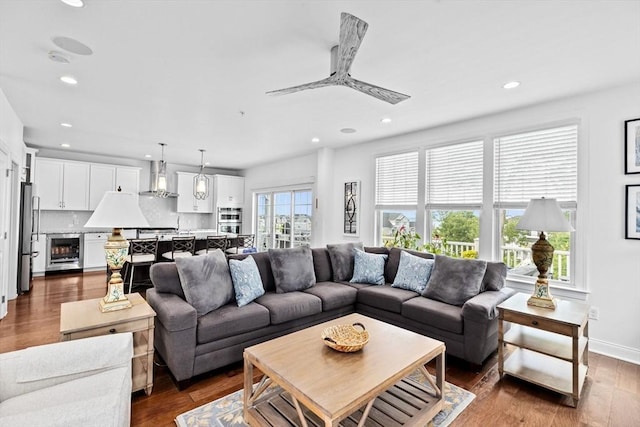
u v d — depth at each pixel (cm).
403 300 321
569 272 323
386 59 247
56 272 617
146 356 226
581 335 245
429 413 189
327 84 227
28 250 480
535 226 255
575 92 308
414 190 464
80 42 229
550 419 205
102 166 666
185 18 200
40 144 571
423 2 181
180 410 210
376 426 173
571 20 197
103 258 662
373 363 181
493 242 377
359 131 461
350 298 352
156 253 491
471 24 202
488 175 381
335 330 221
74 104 357
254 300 311
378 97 250
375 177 517
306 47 233
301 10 190
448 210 426
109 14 196
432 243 434
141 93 323
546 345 247
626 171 287
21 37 222
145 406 214
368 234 524
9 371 146
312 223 626
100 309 232
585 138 310
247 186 844
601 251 300
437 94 317
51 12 195
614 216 293
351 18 165
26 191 477
